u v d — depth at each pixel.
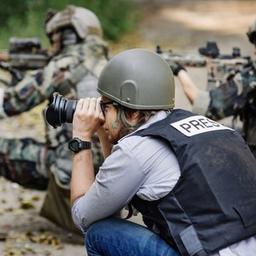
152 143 5.80
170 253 5.88
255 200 5.71
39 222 10.29
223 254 5.56
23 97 9.23
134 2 35.56
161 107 5.97
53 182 9.58
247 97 8.67
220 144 5.82
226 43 27.55
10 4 25.97
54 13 9.73
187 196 5.65
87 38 9.58
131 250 6.08
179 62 9.43
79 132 6.28
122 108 6.00
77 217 6.15
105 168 5.88
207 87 9.38
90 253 6.38
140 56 5.98
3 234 9.78
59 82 9.24
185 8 36.31
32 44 9.63
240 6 37.16
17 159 9.58
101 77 6.09
